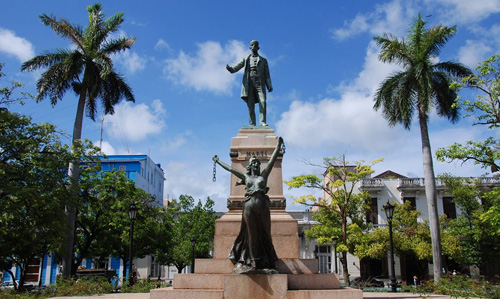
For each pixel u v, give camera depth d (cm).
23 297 1388
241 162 1104
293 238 968
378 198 3847
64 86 2447
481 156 1806
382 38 2489
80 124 2400
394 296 1067
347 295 779
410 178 3834
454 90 2395
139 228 2912
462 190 3058
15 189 1766
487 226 2884
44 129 2052
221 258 948
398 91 2431
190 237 3578
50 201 1861
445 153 1858
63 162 2038
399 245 2952
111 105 2661
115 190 2834
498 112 1778
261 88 1215
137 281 1947
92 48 2494
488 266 3381
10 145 1928
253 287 776
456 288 1329
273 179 1077
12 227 1867
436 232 2220
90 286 1470
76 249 2884
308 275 852
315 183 2688
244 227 843
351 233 2831
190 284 846
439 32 2391
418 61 2427
